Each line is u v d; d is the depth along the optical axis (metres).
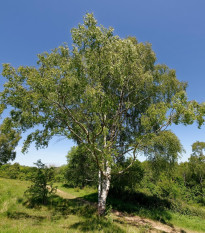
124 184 18.50
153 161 14.18
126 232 8.73
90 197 21.28
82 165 18.84
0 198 11.90
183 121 9.11
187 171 34.78
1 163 37.16
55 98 9.62
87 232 7.80
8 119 11.26
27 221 8.73
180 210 17.62
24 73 9.37
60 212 11.83
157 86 14.77
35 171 14.32
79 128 11.87
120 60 9.91
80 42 8.98
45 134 11.50
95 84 10.36
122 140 16.38
